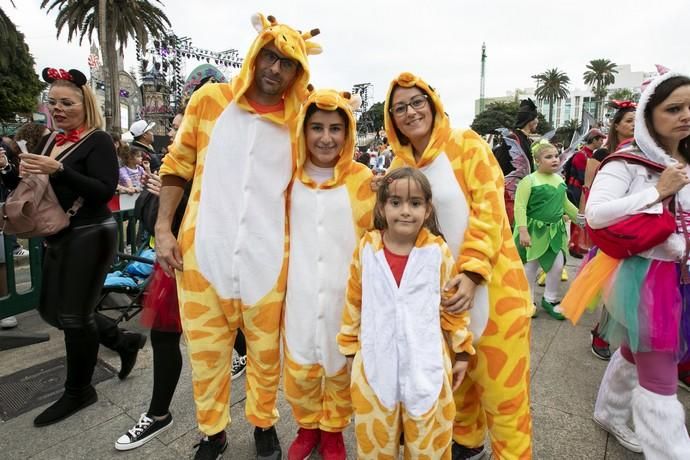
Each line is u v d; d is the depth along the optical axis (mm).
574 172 5414
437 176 1801
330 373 1977
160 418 2371
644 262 1925
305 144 1948
